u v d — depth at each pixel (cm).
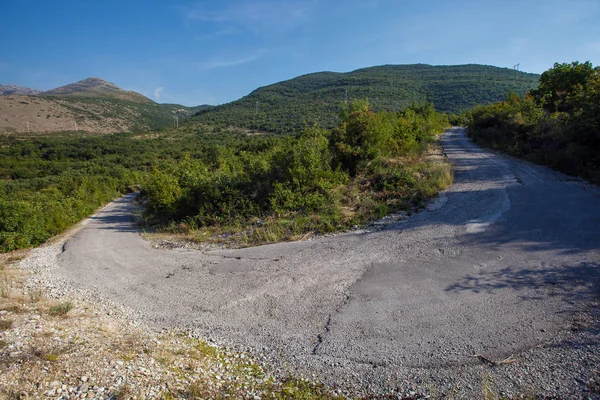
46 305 516
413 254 597
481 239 627
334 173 1243
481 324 375
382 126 1559
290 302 478
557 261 501
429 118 3825
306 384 315
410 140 1867
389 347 355
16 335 385
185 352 377
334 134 1581
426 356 335
